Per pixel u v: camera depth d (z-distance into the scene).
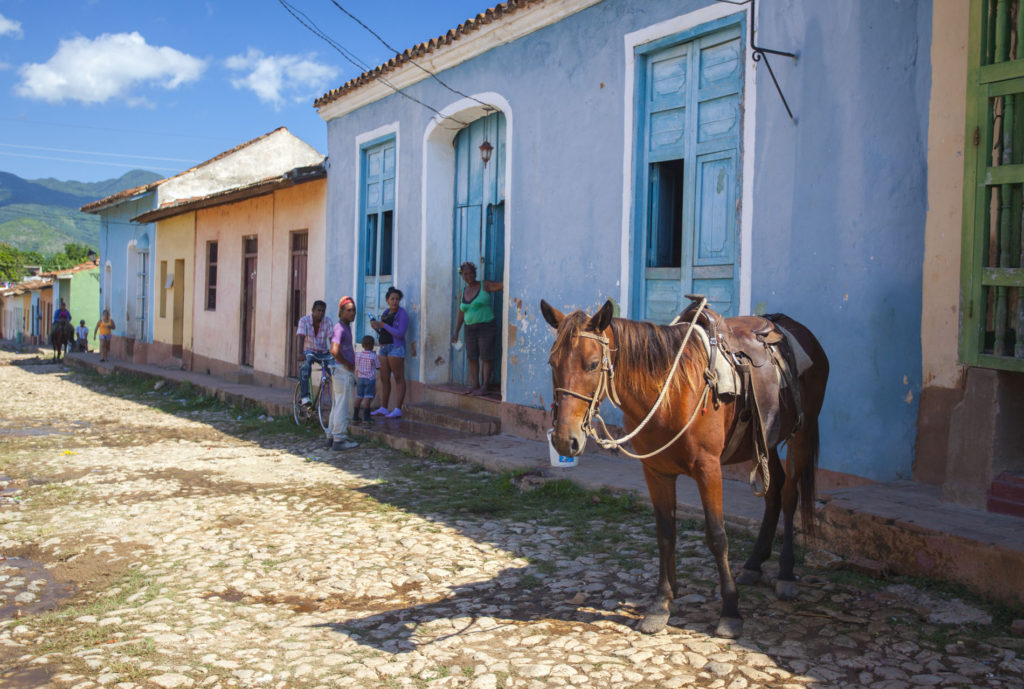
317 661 3.80
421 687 3.52
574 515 6.42
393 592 4.83
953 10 5.31
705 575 4.89
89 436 11.37
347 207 13.78
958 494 4.92
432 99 11.32
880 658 3.66
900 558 4.60
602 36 8.30
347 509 6.85
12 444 10.56
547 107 9.12
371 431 10.21
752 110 6.72
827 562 4.89
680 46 7.53
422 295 11.56
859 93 5.94
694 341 3.93
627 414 3.86
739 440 4.14
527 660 3.76
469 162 11.37
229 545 5.82
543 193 9.20
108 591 4.93
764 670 3.57
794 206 6.41
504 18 9.49
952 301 5.36
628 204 7.95
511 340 9.69
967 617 4.02
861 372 5.97
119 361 25.28
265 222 17.00
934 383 5.50
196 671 3.69
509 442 9.17
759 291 6.70
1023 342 4.46
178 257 21.89
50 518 6.65
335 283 14.17
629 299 7.96
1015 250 4.50
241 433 11.64
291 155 24.00
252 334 17.81
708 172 7.25
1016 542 4.15
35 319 43.75
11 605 4.77
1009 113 4.47
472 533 6.01
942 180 5.40
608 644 3.92
